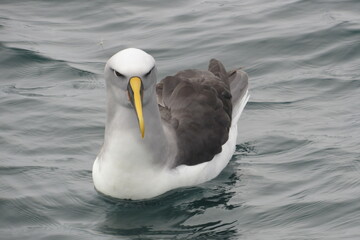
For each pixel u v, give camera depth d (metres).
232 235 11.98
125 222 12.52
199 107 14.08
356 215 12.10
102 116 15.74
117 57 12.34
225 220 12.45
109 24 19.80
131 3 20.77
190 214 12.70
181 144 13.49
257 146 14.72
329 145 14.37
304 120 15.42
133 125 12.63
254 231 12.02
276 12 19.64
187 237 12.02
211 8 20.27
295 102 16.12
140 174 12.92
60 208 12.83
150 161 12.91
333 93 16.34
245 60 17.81
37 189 13.27
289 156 14.26
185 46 18.47
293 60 17.67
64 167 14.00
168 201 13.09
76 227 12.30
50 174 13.75
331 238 11.49
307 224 12.05
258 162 14.22
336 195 12.77
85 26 19.75
